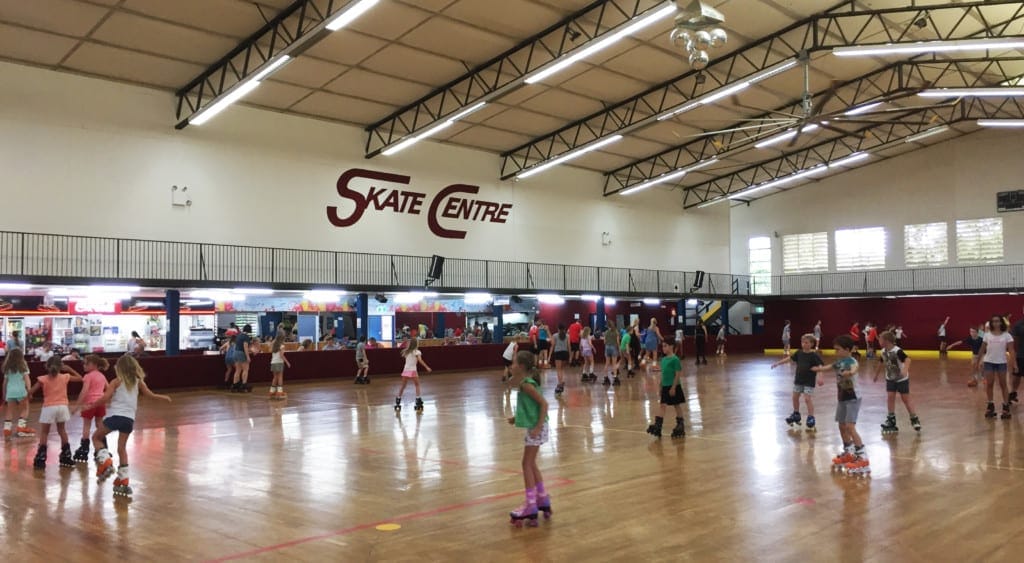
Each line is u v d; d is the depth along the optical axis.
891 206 36.19
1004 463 8.33
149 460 9.22
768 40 20.69
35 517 6.38
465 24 18.16
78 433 11.68
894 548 5.25
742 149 30.48
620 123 26.14
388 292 23.58
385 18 17.55
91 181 19.48
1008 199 32.81
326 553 5.31
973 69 24.23
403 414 13.76
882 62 23.25
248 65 19.34
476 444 10.21
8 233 18.16
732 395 16.28
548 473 8.12
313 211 23.77
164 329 22.66
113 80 19.97
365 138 25.12
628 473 8.05
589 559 5.11
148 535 5.80
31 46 17.64
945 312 34.25
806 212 39.06
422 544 5.52
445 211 27.22
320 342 23.47
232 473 8.33
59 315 20.59
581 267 31.89
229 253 21.92
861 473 7.77
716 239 38.91
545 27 18.67
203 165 21.55
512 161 29.20
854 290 37.06
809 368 11.07
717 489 7.21
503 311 30.83
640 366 24.08
